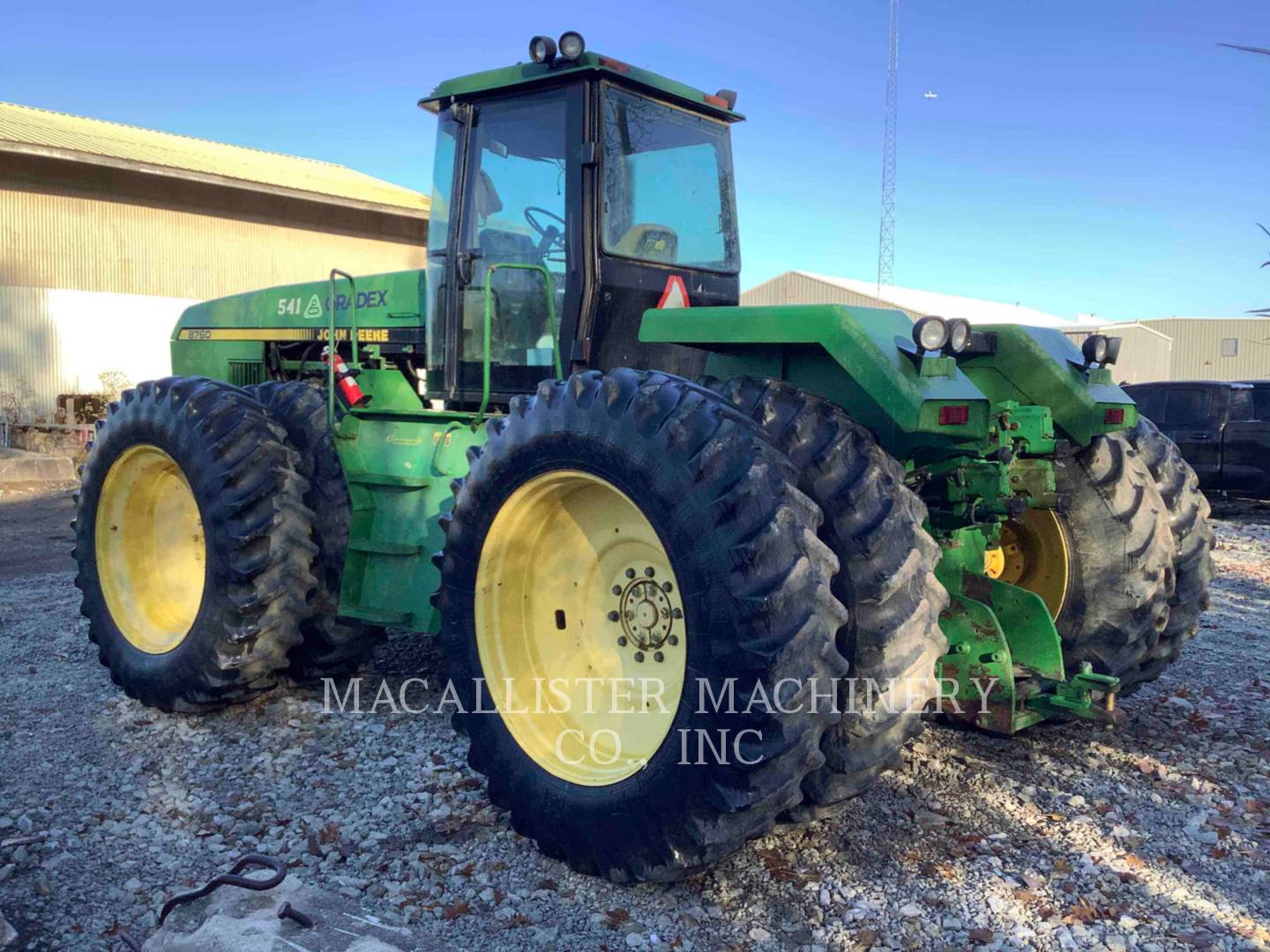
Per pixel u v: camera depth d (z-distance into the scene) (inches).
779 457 107.0
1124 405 146.3
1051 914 109.7
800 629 100.0
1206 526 166.2
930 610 112.9
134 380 760.3
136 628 183.5
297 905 104.9
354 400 174.9
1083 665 139.3
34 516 422.9
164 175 735.7
